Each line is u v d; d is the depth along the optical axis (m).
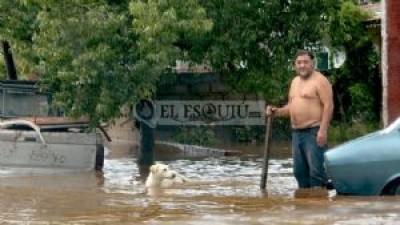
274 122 27.45
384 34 18.67
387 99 18.61
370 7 31.03
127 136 27.02
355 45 28.98
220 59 20.56
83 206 11.56
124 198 12.41
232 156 22.00
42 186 14.25
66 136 16.83
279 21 21.08
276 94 21.64
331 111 12.83
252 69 21.31
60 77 18.12
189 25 18.55
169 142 26.09
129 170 17.66
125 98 18.69
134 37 18.88
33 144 16.64
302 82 13.00
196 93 26.83
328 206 10.84
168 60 18.86
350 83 29.44
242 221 9.80
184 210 10.91
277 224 9.52
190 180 15.11
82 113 18.30
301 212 10.38
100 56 18.22
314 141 12.87
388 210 10.31
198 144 26.27
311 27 21.14
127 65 18.89
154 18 18.22
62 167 16.83
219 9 20.47
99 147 17.31
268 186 13.87
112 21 18.58
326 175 12.59
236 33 20.56
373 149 11.53
